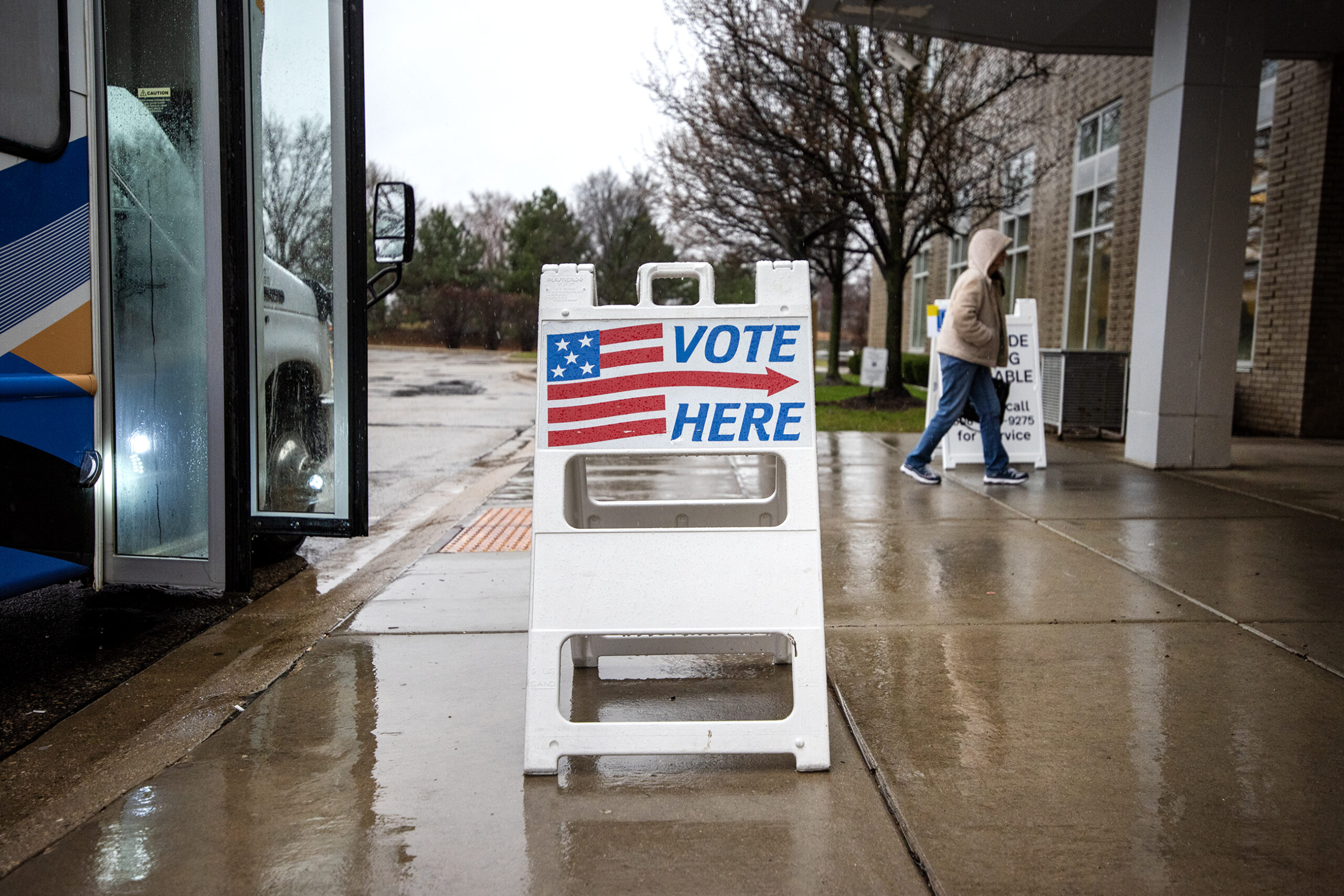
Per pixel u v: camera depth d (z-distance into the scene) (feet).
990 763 8.79
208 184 12.96
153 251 13.26
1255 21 24.71
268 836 7.60
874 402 46.37
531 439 37.37
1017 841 7.48
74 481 12.53
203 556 13.57
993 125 46.85
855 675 10.99
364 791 8.32
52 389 11.94
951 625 12.79
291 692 10.59
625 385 9.06
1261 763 8.79
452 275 160.35
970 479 24.58
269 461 14.39
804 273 9.14
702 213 55.98
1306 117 33.12
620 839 7.55
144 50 13.00
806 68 40.19
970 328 22.65
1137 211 40.29
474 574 15.67
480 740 9.36
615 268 145.07
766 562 8.89
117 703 10.40
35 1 11.51
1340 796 8.18
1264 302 35.42
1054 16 30.01
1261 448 30.58
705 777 8.59
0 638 12.77
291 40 13.79
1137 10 29.35
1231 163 25.23
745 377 9.06
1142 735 9.37
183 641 12.65
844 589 14.52
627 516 11.62
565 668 11.35
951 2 29.12
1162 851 7.33
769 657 11.78
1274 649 11.84
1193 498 21.84
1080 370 33.24
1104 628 12.65
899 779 8.48
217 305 13.12
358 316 13.89
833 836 7.57
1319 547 17.04
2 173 11.15
